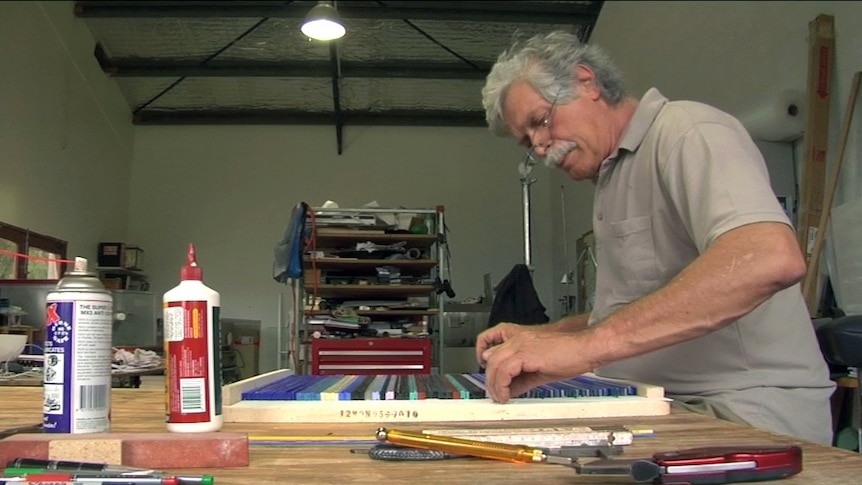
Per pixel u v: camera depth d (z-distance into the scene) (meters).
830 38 2.82
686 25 4.21
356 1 5.98
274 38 6.47
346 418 0.84
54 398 0.63
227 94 7.23
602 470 0.52
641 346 0.80
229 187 7.38
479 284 7.29
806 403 1.05
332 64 6.56
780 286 0.77
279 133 7.50
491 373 0.86
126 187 7.21
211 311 0.68
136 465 0.55
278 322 7.14
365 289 4.27
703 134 0.98
